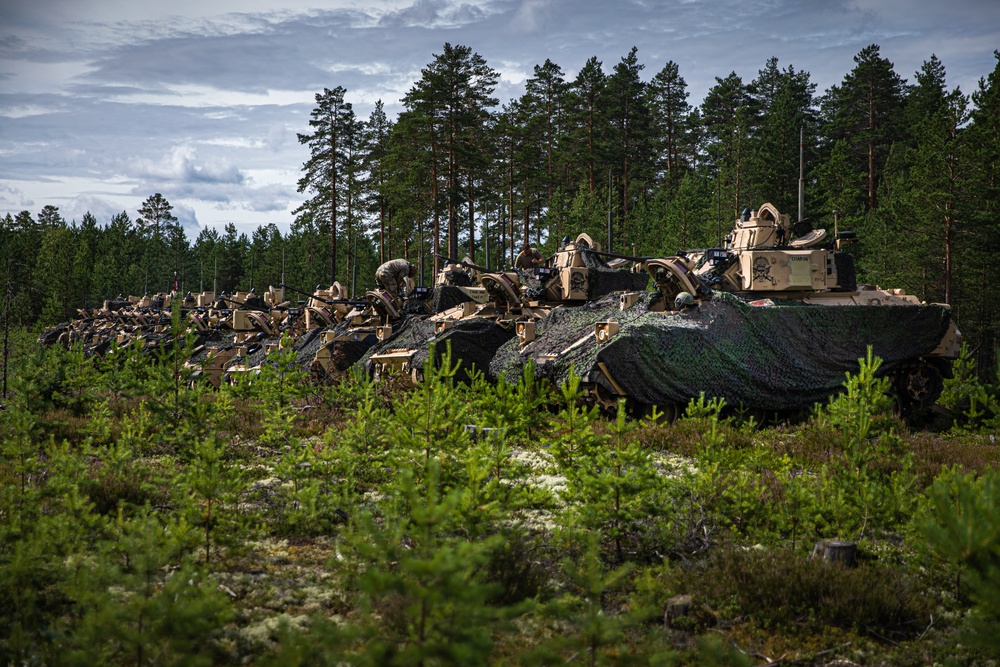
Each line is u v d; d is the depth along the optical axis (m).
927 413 19.95
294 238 85.75
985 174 30.91
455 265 28.38
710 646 5.38
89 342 46.97
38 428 13.64
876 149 64.75
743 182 48.81
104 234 105.56
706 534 8.44
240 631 6.21
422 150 46.41
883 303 20.20
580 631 6.14
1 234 94.31
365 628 4.68
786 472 10.16
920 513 8.21
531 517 9.46
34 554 6.96
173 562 7.63
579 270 23.08
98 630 5.20
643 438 14.40
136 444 13.40
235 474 9.02
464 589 4.39
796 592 6.77
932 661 5.92
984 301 33.50
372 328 26.55
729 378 17.03
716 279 18.84
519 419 14.08
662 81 69.38
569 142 58.22
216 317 40.00
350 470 10.38
